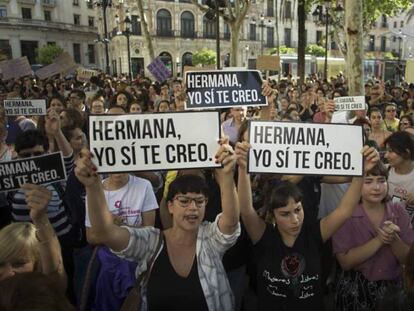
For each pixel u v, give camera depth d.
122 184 3.21
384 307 1.66
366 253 2.63
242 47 50.31
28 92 11.42
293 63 33.16
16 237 2.16
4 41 52.44
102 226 2.15
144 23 17.94
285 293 2.48
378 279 2.70
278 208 2.45
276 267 2.50
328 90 13.09
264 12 50.94
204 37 49.41
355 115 6.21
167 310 2.21
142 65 46.66
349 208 2.54
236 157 2.36
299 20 16.20
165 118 2.45
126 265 2.88
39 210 2.23
